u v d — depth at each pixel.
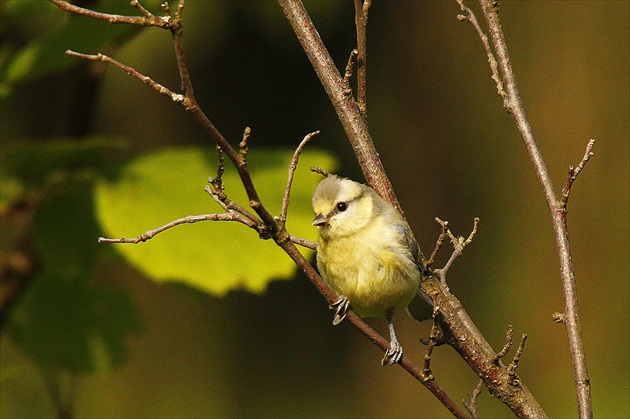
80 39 6.94
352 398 14.52
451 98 14.94
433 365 14.66
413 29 14.88
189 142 14.10
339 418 14.32
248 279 6.81
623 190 14.38
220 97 14.21
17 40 7.79
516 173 14.88
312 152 7.75
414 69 14.94
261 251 6.96
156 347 14.40
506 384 5.79
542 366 13.97
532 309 14.38
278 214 7.25
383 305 7.18
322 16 13.40
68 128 8.09
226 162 7.33
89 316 8.22
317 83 14.45
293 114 14.49
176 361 14.42
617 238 14.34
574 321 5.55
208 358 14.56
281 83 14.37
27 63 6.98
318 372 14.69
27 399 12.43
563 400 13.41
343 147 14.40
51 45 6.94
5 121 12.02
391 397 14.47
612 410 13.18
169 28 4.38
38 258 8.06
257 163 7.59
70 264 7.60
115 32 6.99
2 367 12.40
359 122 6.42
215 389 14.36
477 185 15.02
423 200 15.01
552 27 14.61
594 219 14.45
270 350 14.80
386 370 14.68
